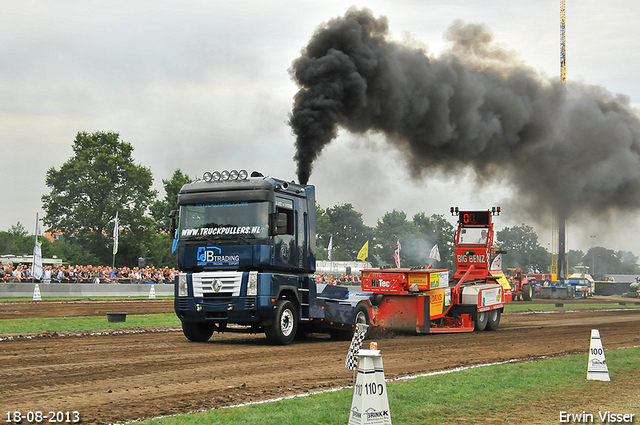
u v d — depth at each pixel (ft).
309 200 53.72
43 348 44.34
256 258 47.78
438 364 41.32
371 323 62.23
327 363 40.14
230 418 23.97
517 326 79.97
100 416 24.48
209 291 48.49
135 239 232.73
